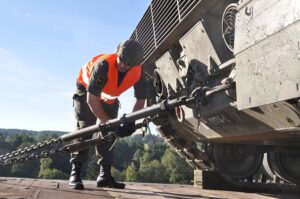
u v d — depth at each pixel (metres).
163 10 6.20
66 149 4.67
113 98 5.11
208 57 5.09
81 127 5.66
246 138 5.64
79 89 5.61
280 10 3.41
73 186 5.39
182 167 45.16
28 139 122.19
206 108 5.22
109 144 5.93
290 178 6.82
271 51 3.52
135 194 5.10
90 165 70.69
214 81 5.12
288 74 3.33
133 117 4.12
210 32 4.91
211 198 5.04
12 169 88.81
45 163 91.94
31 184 5.87
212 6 4.79
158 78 6.90
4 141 119.44
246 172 7.22
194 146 7.37
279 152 6.91
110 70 4.67
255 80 3.76
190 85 5.57
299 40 3.20
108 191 5.36
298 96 3.25
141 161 95.06
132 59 4.54
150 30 6.92
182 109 6.00
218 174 7.13
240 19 3.96
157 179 86.81
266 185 7.02
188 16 5.18
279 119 3.94
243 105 3.94
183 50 5.65
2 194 4.25
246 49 3.86
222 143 7.05
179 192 5.80
